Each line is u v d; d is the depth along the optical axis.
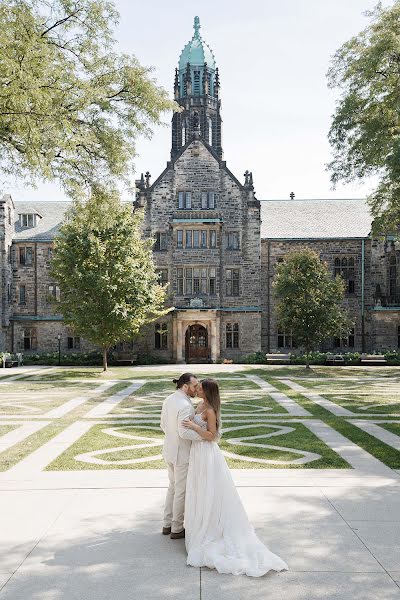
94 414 18.48
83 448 12.80
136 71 20.95
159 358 49.31
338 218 55.66
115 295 37.19
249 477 9.95
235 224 50.34
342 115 30.09
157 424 16.36
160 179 50.22
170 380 32.06
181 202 50.12
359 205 57.88
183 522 6.93
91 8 18.56
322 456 11.81
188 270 49.91
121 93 21.39
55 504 8.37
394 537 6.88
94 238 36.19
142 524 7.48
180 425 6.77
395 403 21.09
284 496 8.68
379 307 50.31
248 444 13.21
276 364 47.50
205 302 49.72
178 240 49.84
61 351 51.47
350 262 52.34
